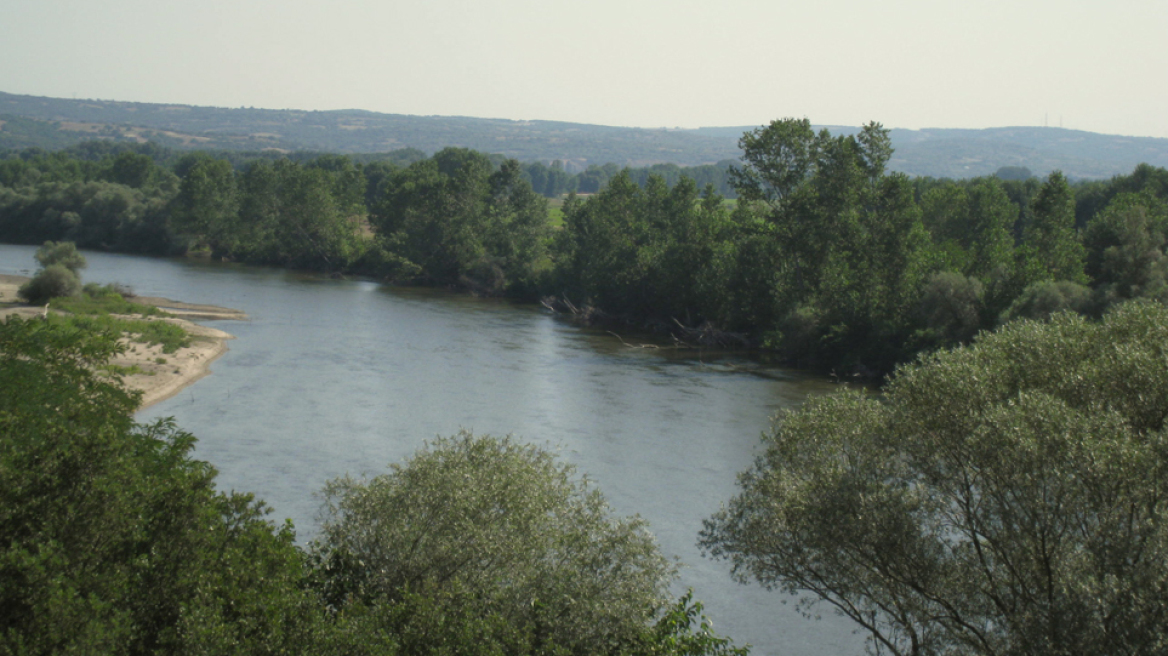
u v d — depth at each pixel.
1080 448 19.25
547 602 20.12
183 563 17.16
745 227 91.62
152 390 59.47
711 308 96.56
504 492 22.11
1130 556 18.27
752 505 24.34
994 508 21.31
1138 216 66.88
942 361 23.23
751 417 59.34
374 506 21.56
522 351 84.06
